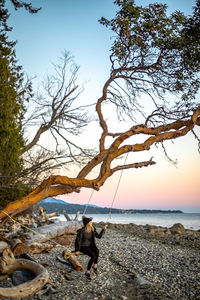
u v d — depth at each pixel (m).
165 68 10.25
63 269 8.02
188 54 9.78
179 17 9.41
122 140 8.43
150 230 23.06
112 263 9.42
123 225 28.86
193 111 9.91
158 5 9.36
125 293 6.65
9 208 7.85
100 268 8.62
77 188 8.53
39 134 15.52
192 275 8.45
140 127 8.80
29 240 9.45
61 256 9.12
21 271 6.84
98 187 8.01
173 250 13.01
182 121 9.41
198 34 9.59
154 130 9.07
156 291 6.84
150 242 15.73
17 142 13.98
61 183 7.91
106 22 9.62
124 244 13.23
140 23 9.45
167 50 9.84
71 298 6.16
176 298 6.49
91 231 7.91
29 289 5.90
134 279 7.67
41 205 15.97
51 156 12.65
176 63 10.14
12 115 13.80
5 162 12.52
